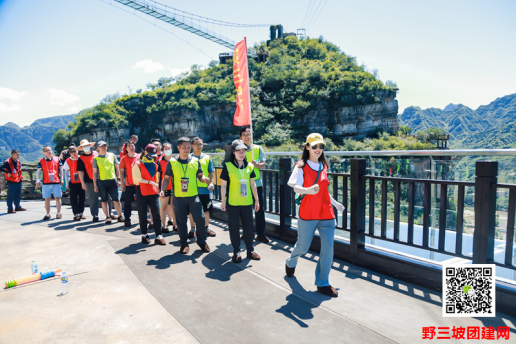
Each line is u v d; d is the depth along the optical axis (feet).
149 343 7.55
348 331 7.88
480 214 8.95
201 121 432.66
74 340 7.78
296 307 9.21
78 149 22.41
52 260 14.25
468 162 11.76
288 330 7.97
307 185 9.81
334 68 475.31
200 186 17.33
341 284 10.81
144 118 449.48
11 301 10.11
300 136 407.23
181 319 8.64
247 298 9.87
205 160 16.90
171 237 18.11
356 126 415.23
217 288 10.68
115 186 22.17
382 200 11.64
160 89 472.03
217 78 501.97
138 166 15.94
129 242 17.01
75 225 21.81
